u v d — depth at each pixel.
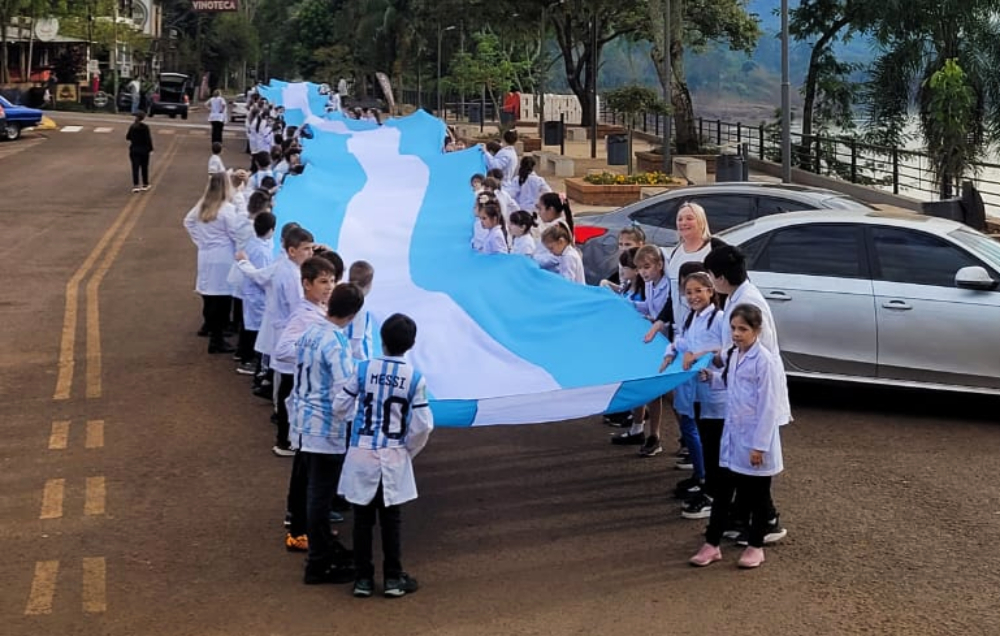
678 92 33.97
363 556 6.76
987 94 27.92
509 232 13.14
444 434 10.13
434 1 58.53
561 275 10.50
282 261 9.58
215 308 12.66
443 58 70.25
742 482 7.17
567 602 6.70
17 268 17.75
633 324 8.94
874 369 10.56
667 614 6.53
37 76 66.12
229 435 9.93
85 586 6.91
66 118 53.75
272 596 6.80
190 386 11.45
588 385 7.66
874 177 32.41
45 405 10.74
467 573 7.13
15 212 23.95
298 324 7.55
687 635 6.26
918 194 29.89
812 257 10.80
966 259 10.48
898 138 31.03
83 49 69.81
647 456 9.52
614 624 6.40
